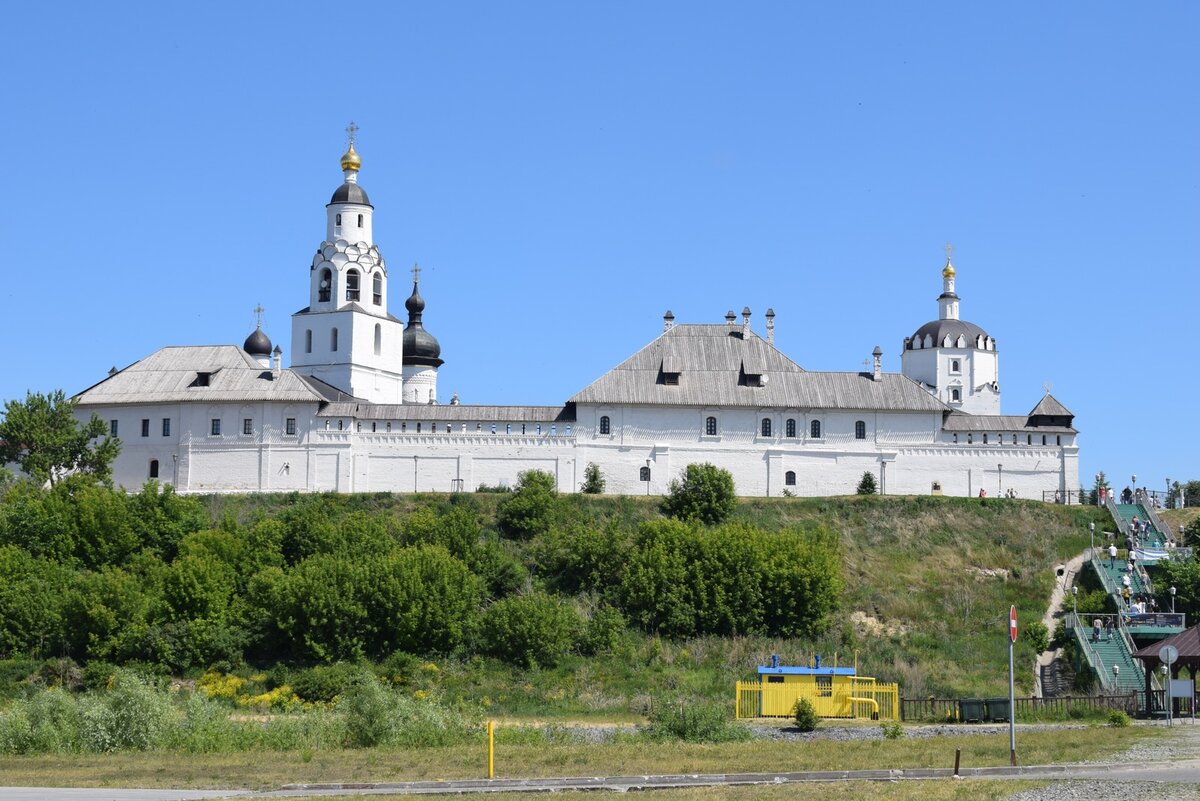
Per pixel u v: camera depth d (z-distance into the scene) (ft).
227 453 430.61
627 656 326.24
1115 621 330.95
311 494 412.16
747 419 435.94
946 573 375.66
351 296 485.97
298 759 214.28
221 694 301.43
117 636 317.01
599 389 434.30
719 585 340.80
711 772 193.06
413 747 230.07
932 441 437.58
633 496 408.26
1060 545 388.37
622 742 232.94
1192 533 384.47
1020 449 437.99
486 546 360.89
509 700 299.79
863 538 391.86
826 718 268.00
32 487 387.96
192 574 329.93
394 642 322.96
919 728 249.75
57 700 237.66
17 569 338.13
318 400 430.61
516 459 428.56
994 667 325.42
